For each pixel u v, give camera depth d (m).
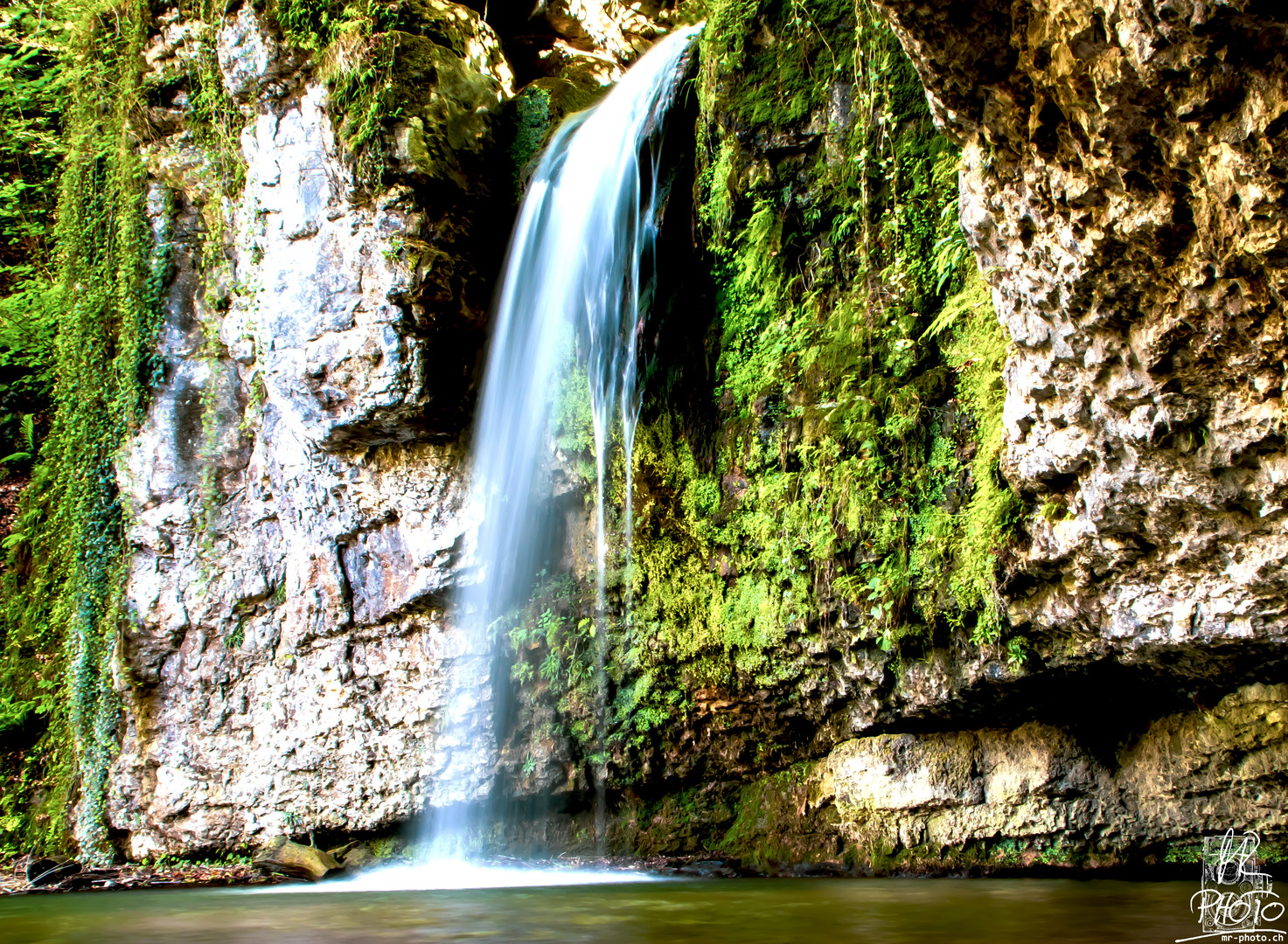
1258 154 3.67
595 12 9.96
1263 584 4.59
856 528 6.39
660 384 7.70
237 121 8.20
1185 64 3.70
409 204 7.49
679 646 7.40
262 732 8.20
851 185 6.56
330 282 7.66
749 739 7.41
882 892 5.55
